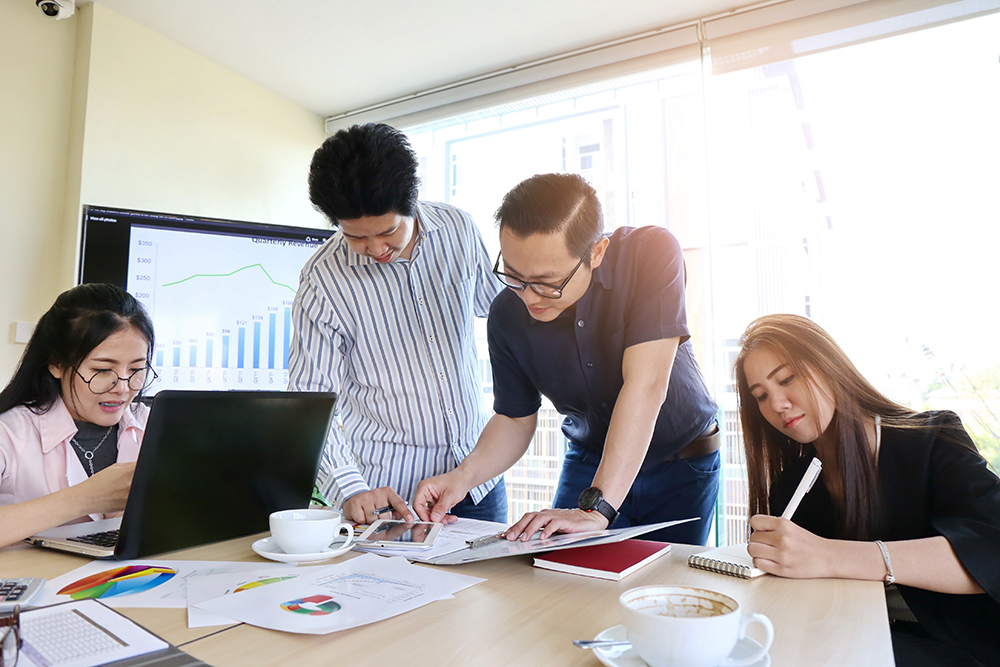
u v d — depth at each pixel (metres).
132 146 2.61
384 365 1.66
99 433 1.38
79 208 2.43
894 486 1.12
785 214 2.65
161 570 0.87
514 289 1.23
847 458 1.14
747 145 2.69
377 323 1.64
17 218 2.36
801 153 2.64
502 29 2.67
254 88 3.09
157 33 2.70
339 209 1.34
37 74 2.42
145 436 0.87
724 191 2.68
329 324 1.62
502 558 0.96
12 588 0.75
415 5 2.51
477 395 1.78
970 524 0.91
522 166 3.32
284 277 2.71
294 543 0.94
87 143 2.46
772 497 1.28
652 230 1.31
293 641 0.63
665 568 0.91
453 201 3.41
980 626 0.95
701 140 2.66
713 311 2.63
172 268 2.50
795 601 0.75
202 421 0.93
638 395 1.19
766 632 0.57
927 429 1.12
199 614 0.69
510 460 1.44
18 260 2.36
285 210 3.22
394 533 1.08
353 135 1.33
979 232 2.38
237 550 1.00
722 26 2.55
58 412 1.28
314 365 1.62
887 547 0.87
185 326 2.51
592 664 0.58
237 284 2.62
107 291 1.33
